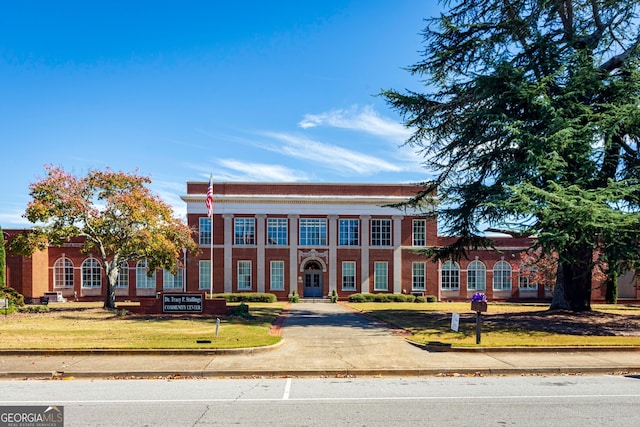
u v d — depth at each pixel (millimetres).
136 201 27594
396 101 25188
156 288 44094
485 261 46344
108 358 13375
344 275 45250
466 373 12133
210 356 13664
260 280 44688
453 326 15820
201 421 7746
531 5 23312
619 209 19375
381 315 25672
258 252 44938
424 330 18859
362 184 46031
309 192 45781
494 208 22781
